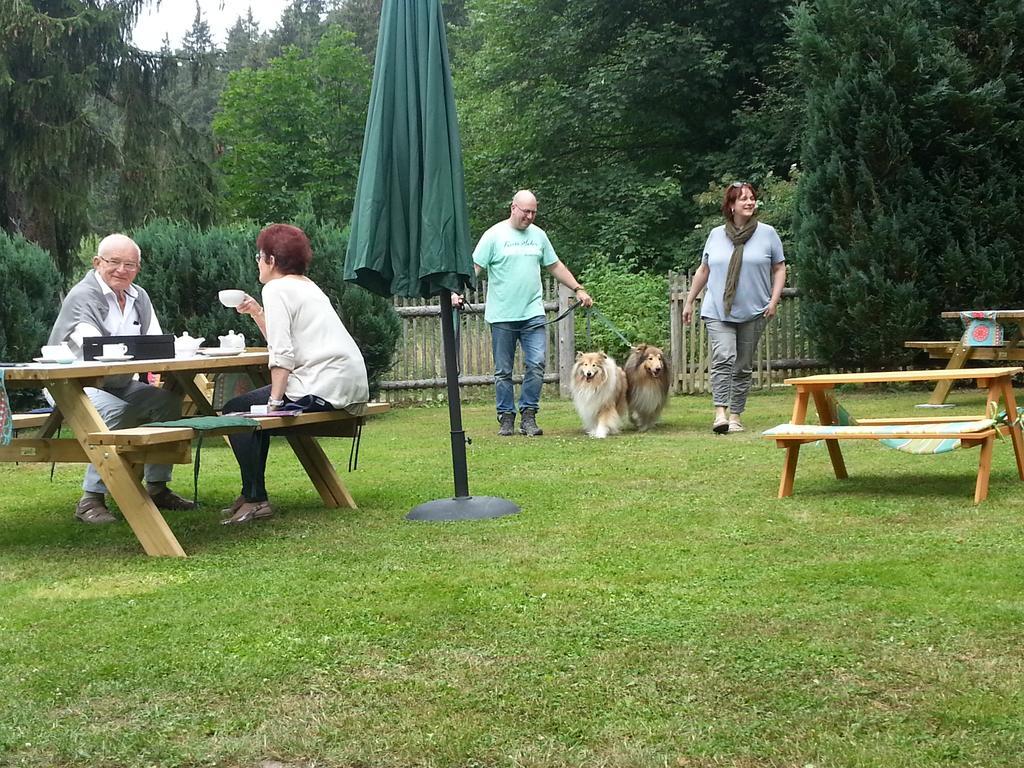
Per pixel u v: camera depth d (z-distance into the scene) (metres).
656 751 2.35
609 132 23.66
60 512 5.82
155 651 3.15
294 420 5.01
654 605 3.51
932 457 6.81
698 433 8.86
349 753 2.39
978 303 11.88
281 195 33.28
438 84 5.13
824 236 12.34
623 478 6.42
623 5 22.42
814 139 12.29
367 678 2.88
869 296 11.94
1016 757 2.28
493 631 3.28
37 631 3.41
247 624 3.42
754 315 8.66
